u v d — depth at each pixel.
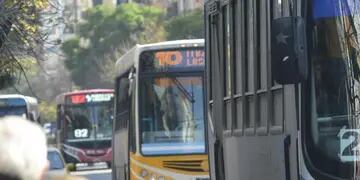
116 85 36.75
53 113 134.88
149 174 28.09
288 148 13.09
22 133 6.31
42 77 134.50
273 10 13.91
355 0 12.41
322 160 12.38
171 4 134.00
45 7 28.69
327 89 12.41
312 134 12.46
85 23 131.88
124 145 32.47
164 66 28.55
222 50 17.58
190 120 28.31
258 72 14.78
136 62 28.59
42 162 6.36
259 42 14.73
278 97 13.73
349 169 12.23
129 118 29.75
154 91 28.47
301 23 11.70
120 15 129.00
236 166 16.39
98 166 74.75
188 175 27.94
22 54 27.89
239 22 16.16
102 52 130.38
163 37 115.12
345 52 12.36
